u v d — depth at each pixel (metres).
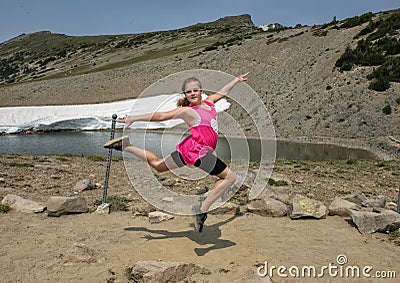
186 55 69.88
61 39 180.25
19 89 60.25
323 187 10.23
